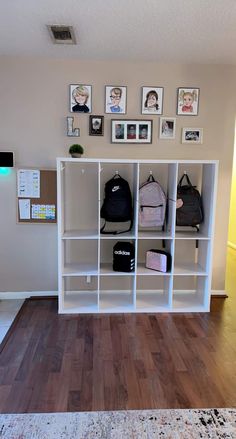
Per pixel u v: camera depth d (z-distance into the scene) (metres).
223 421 1.76
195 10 2.14
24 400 1.90
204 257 3.20
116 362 2.30
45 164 3.24
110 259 3.42
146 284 3.50
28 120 3.17
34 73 3.12
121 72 3.17
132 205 3.18
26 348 2.46
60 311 3.06
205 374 2.18
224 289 3.56
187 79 3.21
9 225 3.30
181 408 1.85
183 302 3.29
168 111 3.24
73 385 2.04
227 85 3.24
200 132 3.28
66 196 3.29
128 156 3.28
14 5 2.11
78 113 3.19
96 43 2.71
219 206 3.40
